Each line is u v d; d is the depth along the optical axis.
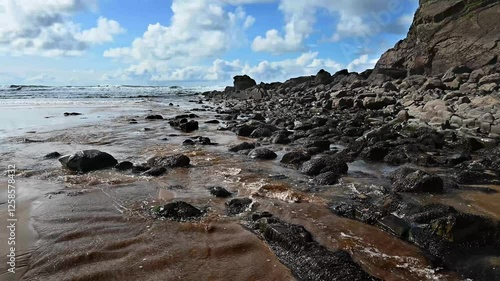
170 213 5.88
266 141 13.36
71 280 3.97
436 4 32.59
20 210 5.99
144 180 7.98
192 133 15.65
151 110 27.67
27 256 4.47
